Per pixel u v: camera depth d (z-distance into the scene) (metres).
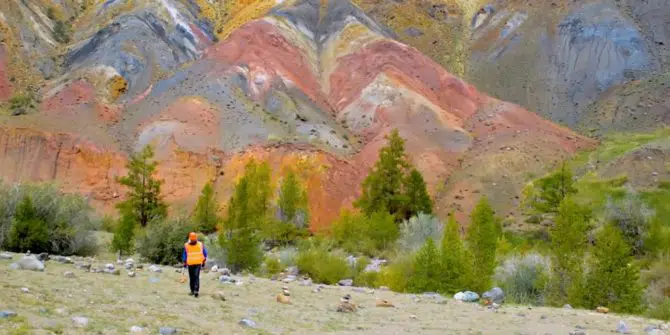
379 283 23.39
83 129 76.38
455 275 20.48
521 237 46.75
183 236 25.78
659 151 60.53
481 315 14.77
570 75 103.44
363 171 71.44
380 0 135.12
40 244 22.62
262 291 16.14
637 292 19.05
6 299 9.88
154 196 53.06
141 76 96.19
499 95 104.50
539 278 21.41
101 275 15.65
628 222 37.56
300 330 10.69
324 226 63.94
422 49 123.44
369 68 93.31
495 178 66.94
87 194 68.31
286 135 76.06
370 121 82.94
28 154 71.38
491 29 124.06
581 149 77.00
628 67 100.75
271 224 43.78
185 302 12.37
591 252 21.22
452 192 66.38
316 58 101.12
